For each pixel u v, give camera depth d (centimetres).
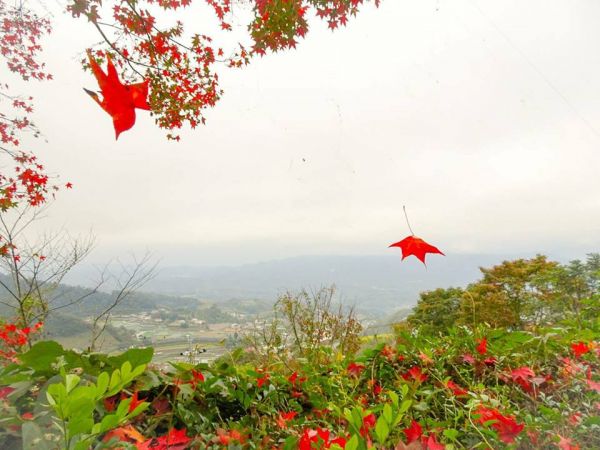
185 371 149
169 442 108
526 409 148
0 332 218
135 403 110
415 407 147
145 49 269
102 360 122
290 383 178
